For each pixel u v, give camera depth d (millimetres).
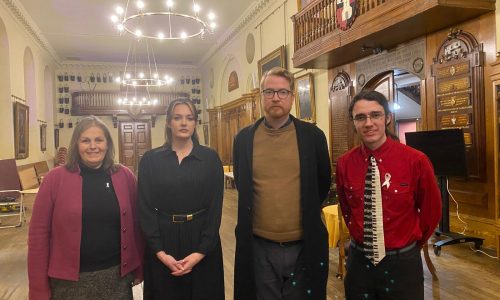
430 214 2068
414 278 2053
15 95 10312
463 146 4777
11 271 4855
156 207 2350
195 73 19000
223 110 15125
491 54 4836
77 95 17406
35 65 12734
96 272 2133
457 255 4770
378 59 6844
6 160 8164
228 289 4059
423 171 2023
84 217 2123
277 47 10109
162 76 18625
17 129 10094
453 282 3959
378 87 7062
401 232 2035
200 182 2361
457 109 5297
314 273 2281
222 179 2475
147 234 2268
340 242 4137
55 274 2076
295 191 2295
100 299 2135
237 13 11750
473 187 5172
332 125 8219
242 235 2344
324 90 8531
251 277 2316
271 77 2262
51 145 15750
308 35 7504
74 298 2096
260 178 2334
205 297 2350
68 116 17297
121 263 2207
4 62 9797
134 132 18547
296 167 2303
